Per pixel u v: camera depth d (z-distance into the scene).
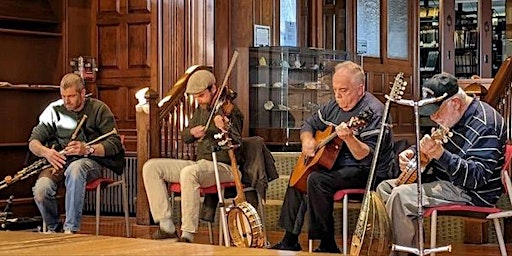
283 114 7.53
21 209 7.35
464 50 10.52
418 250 3.83
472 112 4.17
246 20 7.71
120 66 7.65
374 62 9.20
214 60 7.48
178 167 5.32
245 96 7.53
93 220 7.14
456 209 4.06
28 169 5.50
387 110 4.10
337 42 8.72
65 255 2.41
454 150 4.18
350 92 4.80
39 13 7.52
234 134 5.04
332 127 4.82
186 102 6.77
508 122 6.12
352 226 6.03
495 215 4.05
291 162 6.90
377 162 4.23
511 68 6.14
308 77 7.66
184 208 5.06
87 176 5.35
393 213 4.11
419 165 3.77
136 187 7.30
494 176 4.17
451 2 10.16
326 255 2.43
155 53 7.48
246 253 2.45
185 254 2.44
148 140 6.56
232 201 5.22
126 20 7.62
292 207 5.00
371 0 9.19
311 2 8.44
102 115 5.61
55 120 5.65
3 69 7.42
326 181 4.66
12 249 2.52
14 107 7.52
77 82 5.58
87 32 7.80
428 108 4.15
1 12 7.23
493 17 11.53
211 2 7.45
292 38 8.29
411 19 9.83
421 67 10.28
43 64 7.68
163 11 7.48
